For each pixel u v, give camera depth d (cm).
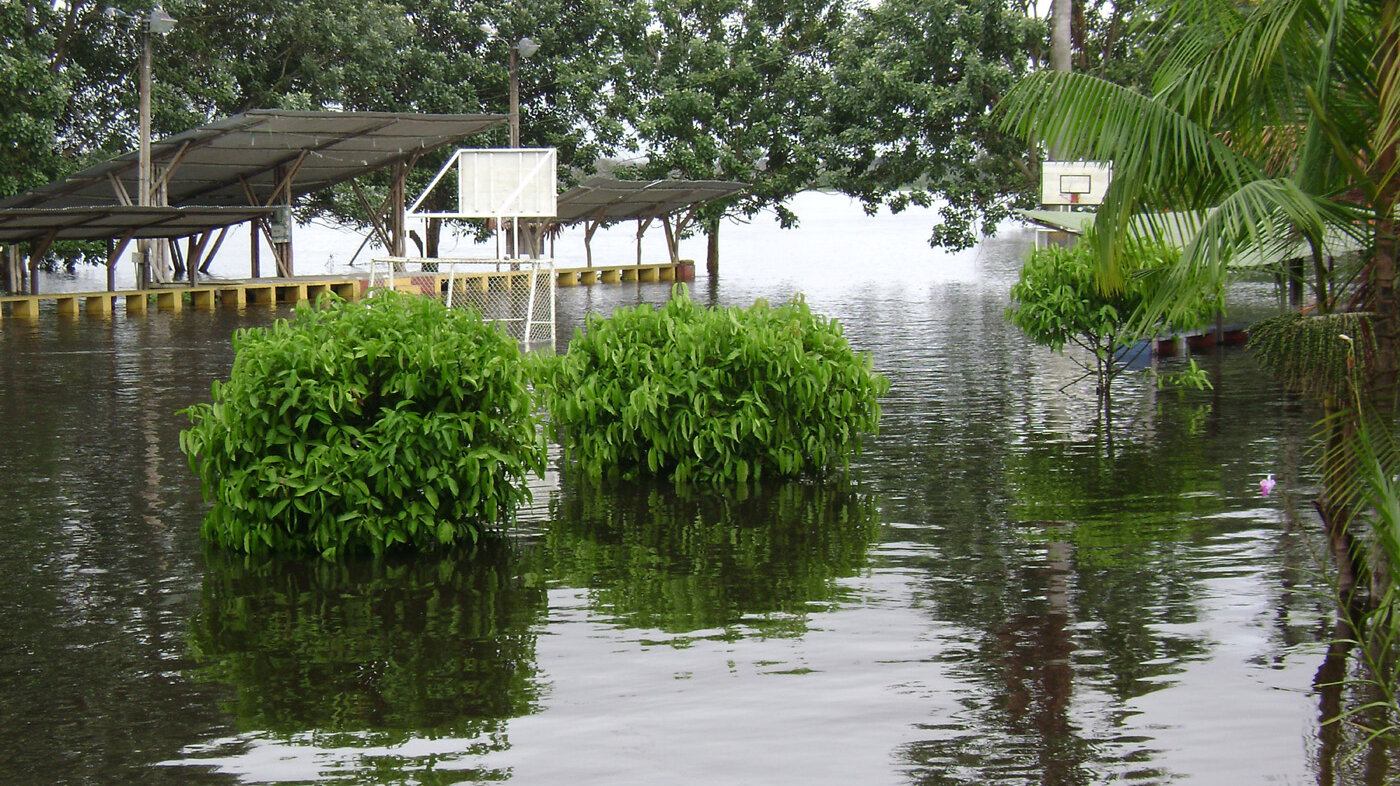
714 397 1065
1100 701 579
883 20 4066
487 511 888
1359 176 728
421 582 788
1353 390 711
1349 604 699
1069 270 1544
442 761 518
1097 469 1123
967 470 1127
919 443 1262
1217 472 1102
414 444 862
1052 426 1355
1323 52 732
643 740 538
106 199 3512
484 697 590
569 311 3130
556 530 922
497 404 889
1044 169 2625
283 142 3334
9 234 3020
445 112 4281
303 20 3884
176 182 3703
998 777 498
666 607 733
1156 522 926
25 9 3400
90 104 3878
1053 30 3597
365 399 867
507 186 2502
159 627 698
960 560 830
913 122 4047
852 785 492
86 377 1791
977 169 4172
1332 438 761
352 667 633
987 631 682
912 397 1581
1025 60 3912
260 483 848
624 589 770
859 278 4522
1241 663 628
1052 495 1023
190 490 1059
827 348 1110
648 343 1108
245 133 3203
